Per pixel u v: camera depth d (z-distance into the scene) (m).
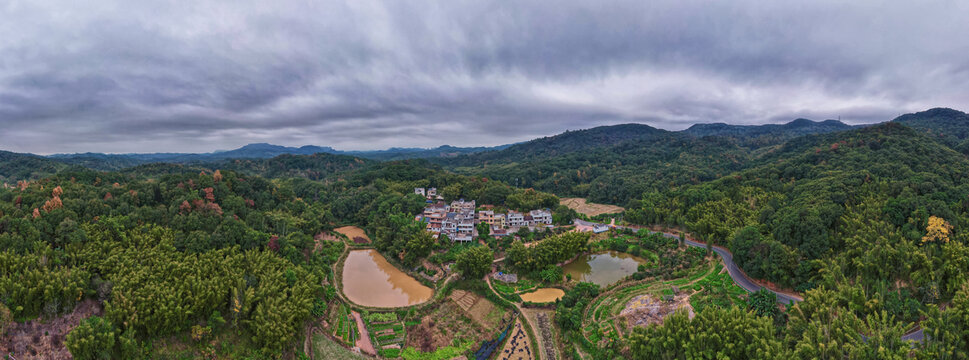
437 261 114.31
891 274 78.00
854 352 55.91
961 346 56.69
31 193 97.06
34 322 61.47
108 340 57.72
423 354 76.06
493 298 94.69
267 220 122.44
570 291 92.38
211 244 93.44
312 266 102.94
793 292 89.44
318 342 78.19
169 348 64.38
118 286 66.81
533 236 135.00
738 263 103.31
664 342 64.19
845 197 114.25
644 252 123.75
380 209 158.00
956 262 74.31
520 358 75.00
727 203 145.50
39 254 73.31
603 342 75.31
